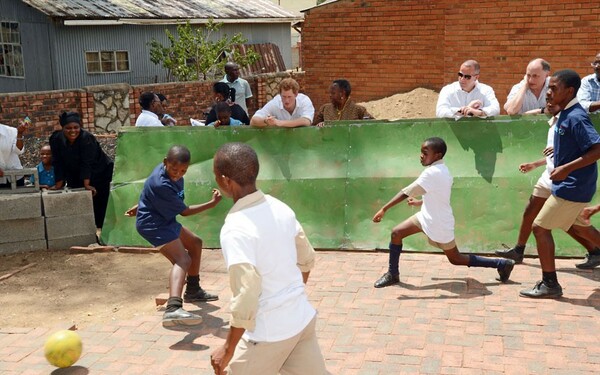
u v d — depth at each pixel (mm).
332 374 5320
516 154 8227
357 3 19125
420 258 8070
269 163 8875
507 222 8141
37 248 9008
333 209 8656
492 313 6344
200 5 22234
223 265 8133
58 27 18125
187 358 5711
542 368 5293
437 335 5938
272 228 3754
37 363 5750
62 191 9109
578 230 6941
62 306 7230
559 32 15469
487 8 16094
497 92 16359
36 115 15039
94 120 16062
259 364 3736
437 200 6801
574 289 6855
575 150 6293
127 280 7969
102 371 5547
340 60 19688
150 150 9234
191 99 18391
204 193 8961
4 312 7105
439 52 18328
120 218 9164
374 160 8641
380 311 6504
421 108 17969
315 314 3918
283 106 8945
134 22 18984
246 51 23391
